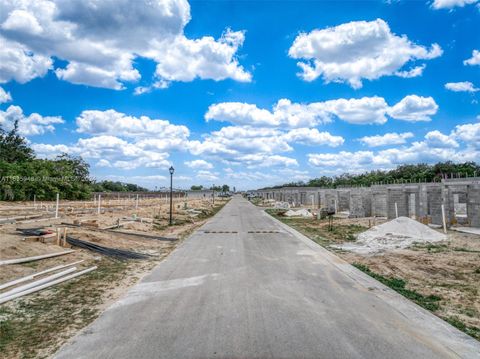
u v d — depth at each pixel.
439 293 8.07
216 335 5.43
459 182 20.14
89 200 47.88
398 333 5.59
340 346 5.07
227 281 8.84
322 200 49.75
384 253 13.30
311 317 6.24
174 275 9.52
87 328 5.73
